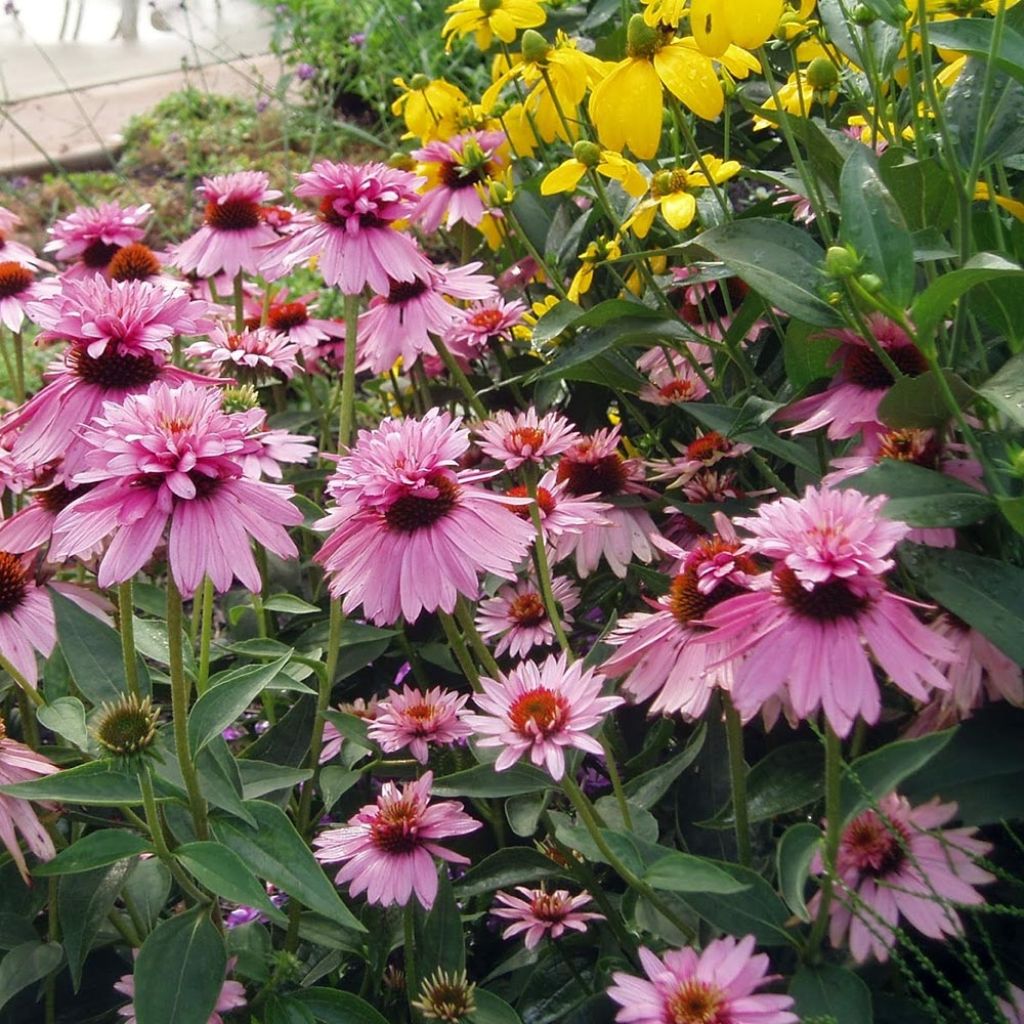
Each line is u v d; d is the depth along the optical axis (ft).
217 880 1.93
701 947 1.99
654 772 2.27
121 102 9.20
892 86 2.68
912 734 2.12
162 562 3.33
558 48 3.14
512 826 2.32
